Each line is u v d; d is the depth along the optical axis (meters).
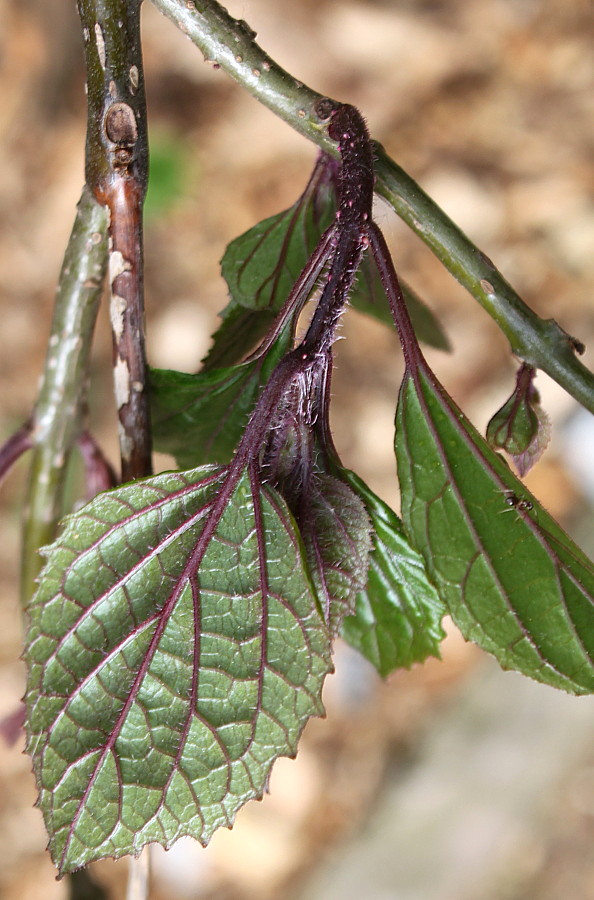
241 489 0.34
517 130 1.29
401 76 1.35
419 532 0.35
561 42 1.38
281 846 0.93
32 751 0.34
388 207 0.36
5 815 0.99
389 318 0.40
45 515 0.41
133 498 0.34
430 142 1.30
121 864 0.95
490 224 1.21
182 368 1.17
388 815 0.89
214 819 0.34
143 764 0.34
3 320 1.26
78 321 0.39
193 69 1.39
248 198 1.30
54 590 0.34
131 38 0.35
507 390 1.08
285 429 0.34
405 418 0.35
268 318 0.39
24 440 0.40
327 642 0.34
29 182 1.35
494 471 0.35
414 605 0.36
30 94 1.39
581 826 0.83
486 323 1.13
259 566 0.34
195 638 0.34
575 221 1.19
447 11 1.42
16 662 1.04
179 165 1.28
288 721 0.34
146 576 0.34
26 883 0.95
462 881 0.81
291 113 0.35
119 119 0.35
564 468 1.01
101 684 0.34
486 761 0.88
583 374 0.35
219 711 0.34
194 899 0.93
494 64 1.36
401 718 0.97
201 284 1.24
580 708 0.88
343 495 0.35
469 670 0.98
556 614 0.35
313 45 1.36
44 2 1.37
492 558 0.35
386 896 0.82
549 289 1.15
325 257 0.34
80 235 0.37
